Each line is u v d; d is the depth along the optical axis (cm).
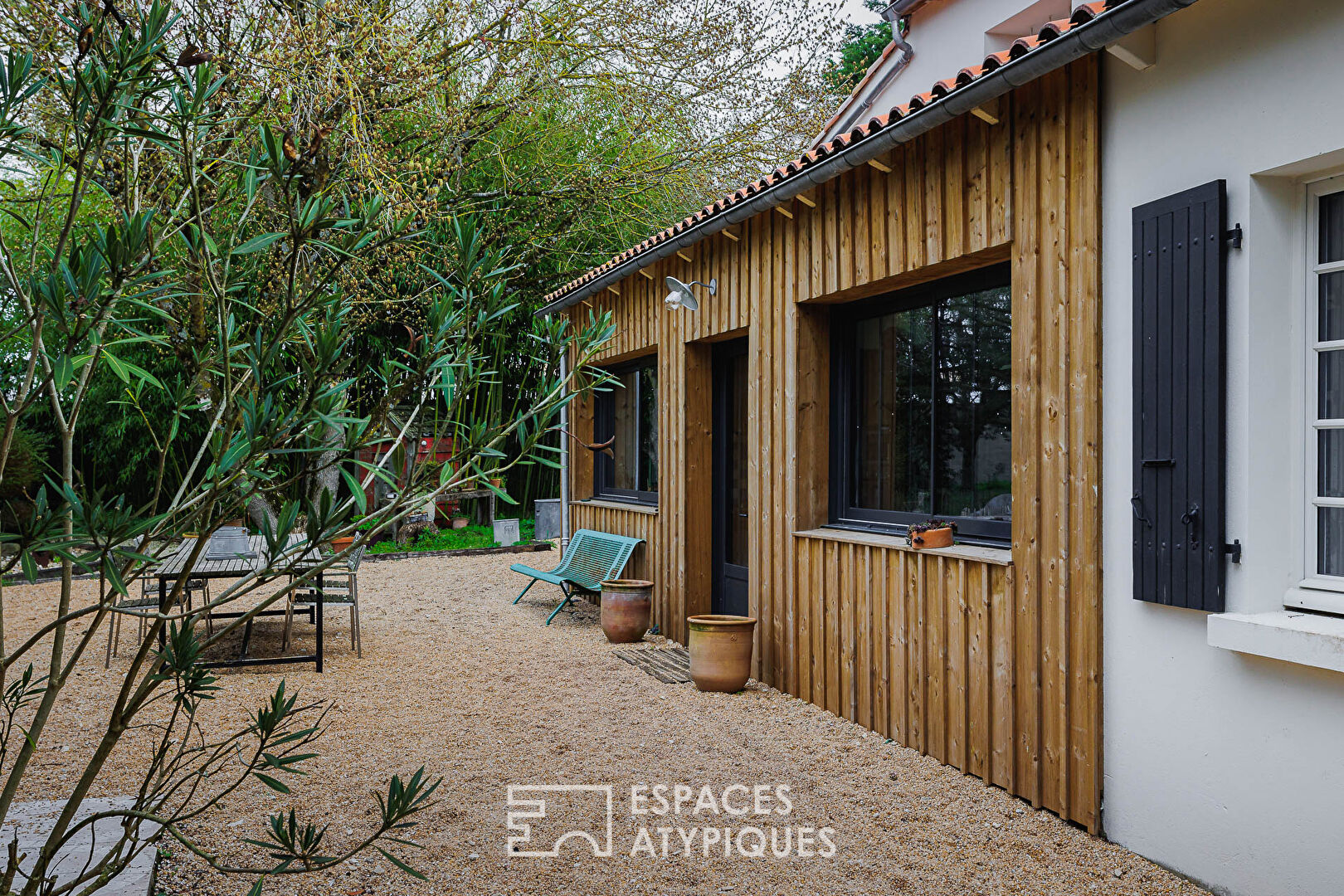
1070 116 388
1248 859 312
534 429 230
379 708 560
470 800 410
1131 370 360
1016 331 418
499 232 1327
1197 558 326
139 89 199
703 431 765
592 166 1348
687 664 679
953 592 454
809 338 593
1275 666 304
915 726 480
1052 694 396
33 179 288
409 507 215
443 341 215
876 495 563
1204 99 332
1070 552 387
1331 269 315
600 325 237
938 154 464
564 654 715
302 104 764
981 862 348
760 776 441
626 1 1133
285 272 228
